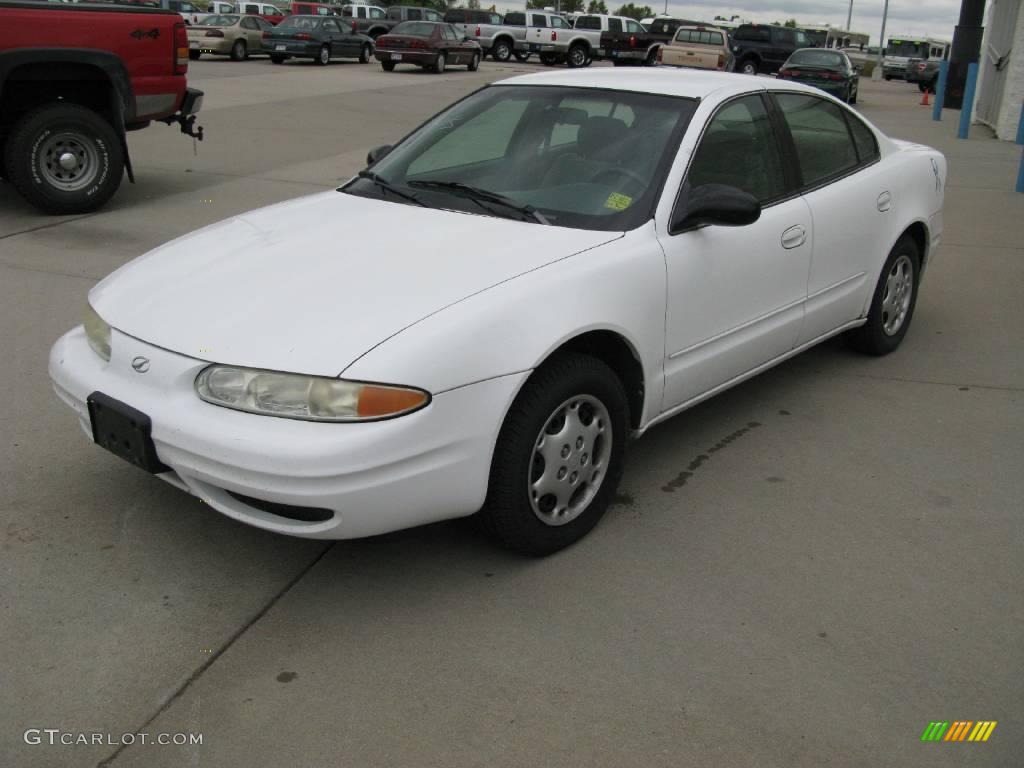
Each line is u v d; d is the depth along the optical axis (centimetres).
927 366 537
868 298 505
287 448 269
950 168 1274
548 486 325
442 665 281
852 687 275
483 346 291
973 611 312
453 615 304
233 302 307
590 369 327
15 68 782
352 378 272
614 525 360
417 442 280
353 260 327
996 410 477
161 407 291
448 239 341
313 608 306
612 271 332
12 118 835
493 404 294
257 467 271
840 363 541
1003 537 358
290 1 4838
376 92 2006
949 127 1911
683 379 377
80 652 282
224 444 275
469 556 337
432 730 255
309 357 277
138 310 316
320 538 287
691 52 2736
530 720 260
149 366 297
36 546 334
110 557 330
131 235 769
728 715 263
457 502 296
